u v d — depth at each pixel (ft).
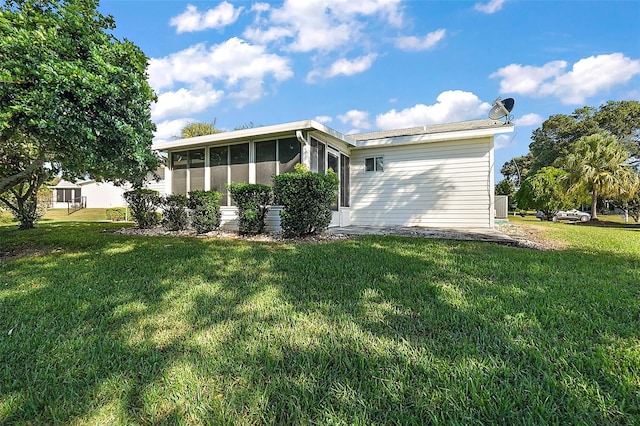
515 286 9.41
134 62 15.15
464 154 29.19
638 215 54.90
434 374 4.96
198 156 29.73
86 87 12.81
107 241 20.86
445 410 4.16
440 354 5.58
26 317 7.60
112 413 4.24
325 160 27.84
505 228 28.32
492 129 26.99
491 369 5.07
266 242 19.58
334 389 4.64
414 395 4.48
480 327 6.66
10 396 4.60
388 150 32.19
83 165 16.22
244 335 6.46
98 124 13.64
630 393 4.42
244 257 14.38
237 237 22.49
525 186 50.52
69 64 12.42
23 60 12.09
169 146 29.53
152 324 7.14
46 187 39.81
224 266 12.75
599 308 7.58
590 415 4.03
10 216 41.01
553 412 4.09
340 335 6.36
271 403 4.38
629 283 9.72
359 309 7.80
